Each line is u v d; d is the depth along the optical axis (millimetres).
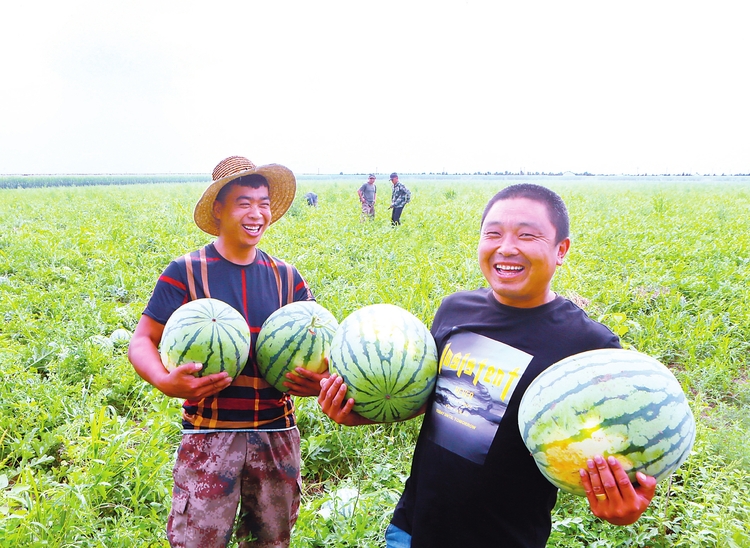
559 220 1961
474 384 2023
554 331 1992
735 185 71375
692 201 29391
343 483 3773
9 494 3109
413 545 2109
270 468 2516
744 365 5926
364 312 2252
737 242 12016
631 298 7652
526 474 1973
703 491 3422
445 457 2027
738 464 3742
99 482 3404
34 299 7078
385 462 3885
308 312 2547
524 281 1952
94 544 2984
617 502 1622
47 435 4031
